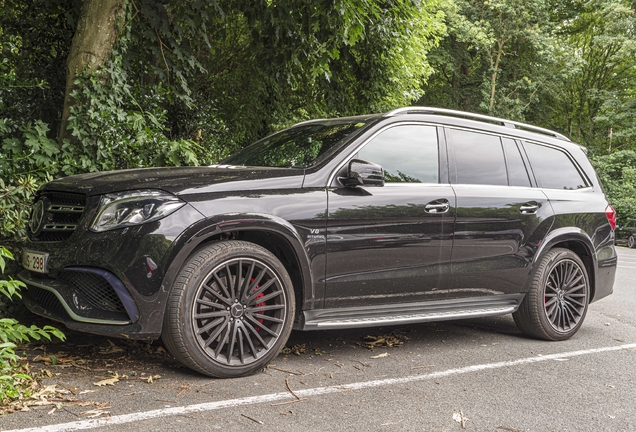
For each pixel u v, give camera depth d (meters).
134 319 3.44
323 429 2.94
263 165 4.52
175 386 3.47
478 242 4.74
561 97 33.31
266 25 8.01
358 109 11.05
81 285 3.59
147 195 3.54
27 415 2.91
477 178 4.88
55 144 5.54
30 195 4.95
